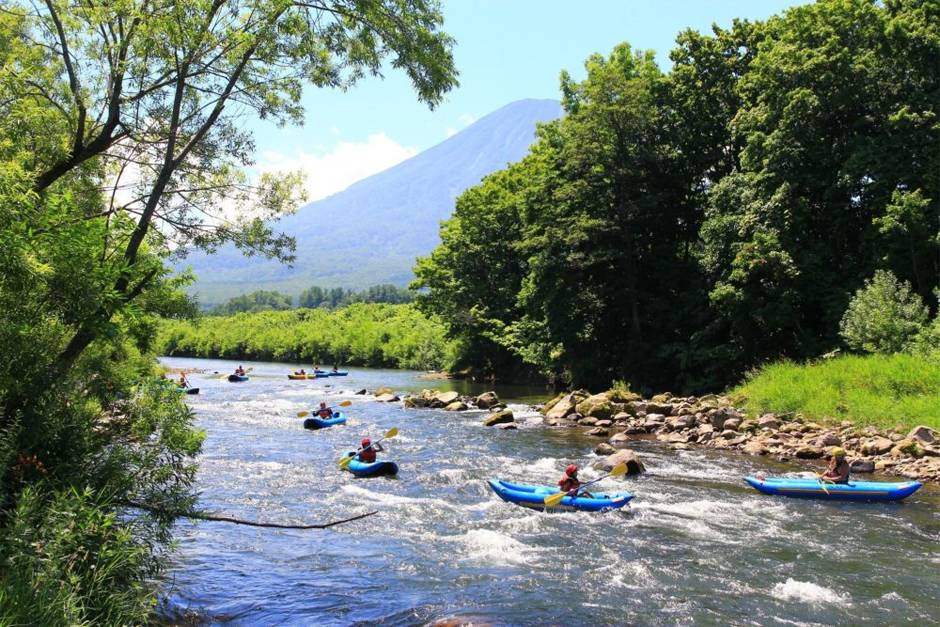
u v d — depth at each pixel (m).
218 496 14.12
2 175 7.09
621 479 16.31
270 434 23.67
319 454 19.59
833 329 29.02
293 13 10.95
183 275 14.93
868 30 30.25
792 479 15.06
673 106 38.62
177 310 13.85
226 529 11.77
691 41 38.06
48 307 8.10
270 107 11.62
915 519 12.86
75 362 9.11
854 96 30.06
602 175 36.97
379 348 83.50
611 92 36.78
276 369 77.56
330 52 11.80
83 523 6.72
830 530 12.12
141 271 10.26
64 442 8.05
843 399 21.59
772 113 31.19
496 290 54.03
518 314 52.09
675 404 26.64
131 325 11.34
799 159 30.72
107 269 8.34
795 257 29.72
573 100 44.66
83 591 6.59
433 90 12.29
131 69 10.47
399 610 8.28
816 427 20.55
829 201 30.97
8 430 7.05
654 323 37.44
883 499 14.19
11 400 7.61
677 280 37.66
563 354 40.84
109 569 6.71
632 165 36.38
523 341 46.19
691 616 8.25
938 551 10.93
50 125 10.46
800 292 30.08
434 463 18.36
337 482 15.82
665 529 12.20
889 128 29.22
